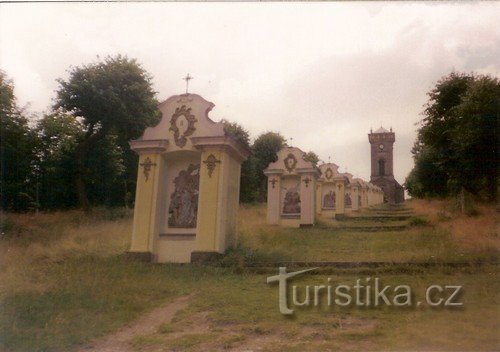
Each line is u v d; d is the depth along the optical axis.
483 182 20.41
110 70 27.62
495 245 15.98
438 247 16.97
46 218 24.16
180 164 18.91
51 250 18.05
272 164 31.00
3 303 11.37
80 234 21.08
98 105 27.38
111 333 9.96
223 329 9.76
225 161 17.86
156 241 17.94
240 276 14.48
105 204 30.62
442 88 19.89
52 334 9.69
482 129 18.30
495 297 10.91
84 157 28.78
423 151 25.50
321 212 37.41
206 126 18.27
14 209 25.78
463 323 9.43
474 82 18.92
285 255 16.95
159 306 11.76
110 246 19.25
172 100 18.95
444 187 26.25
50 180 27.83
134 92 27.94
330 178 38.00
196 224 17.97
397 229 23.83
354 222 29.61
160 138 18.61
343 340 8.76
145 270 15.38
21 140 25.45
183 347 8.86
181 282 13.83
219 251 16.91
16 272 14.38
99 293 12.41
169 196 18.61
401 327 9.34
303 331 9.38
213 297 12.03
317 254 17.31
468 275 12.83
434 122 20.50
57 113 27.16
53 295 12.15
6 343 9.21
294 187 30.55
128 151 31.80
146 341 9.28
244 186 40.72
